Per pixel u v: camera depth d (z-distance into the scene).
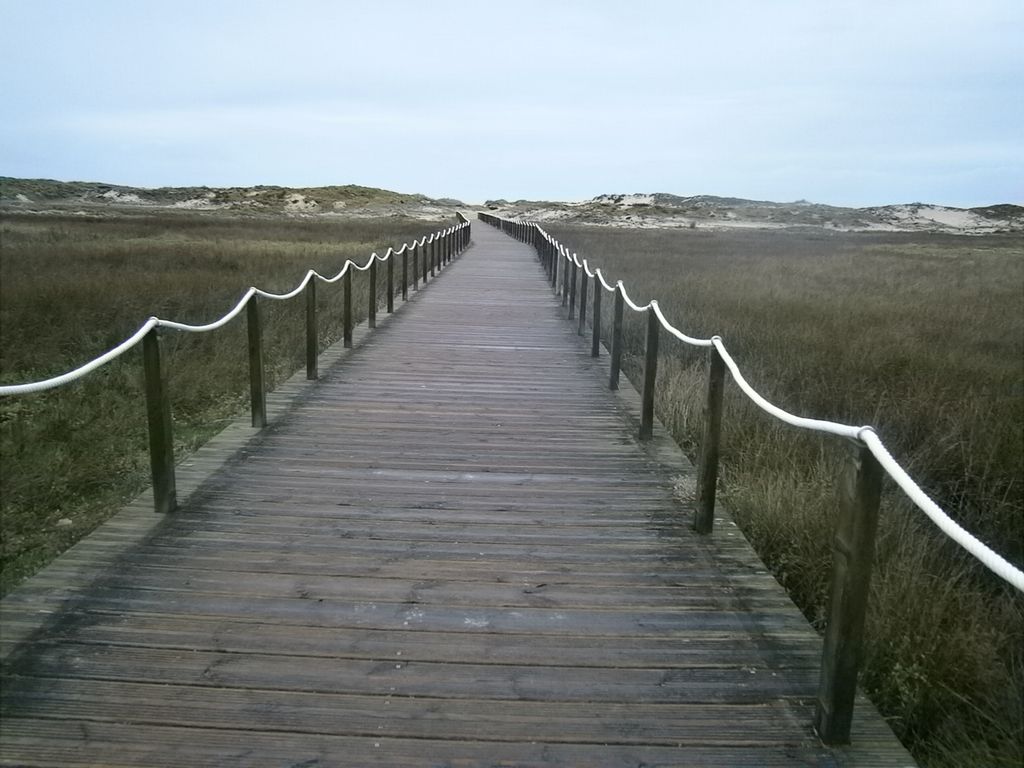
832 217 121.06
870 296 17.00
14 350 9.48
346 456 6.11
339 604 3.85
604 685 3.25
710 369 4.67
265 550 4.42
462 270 22.69
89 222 40.62
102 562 4.21
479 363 9.77
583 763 2.79
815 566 4.55
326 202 113.38
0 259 18.27
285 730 2.92
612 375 8.50
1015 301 16.47
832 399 8.35
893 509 5.36
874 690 3.60
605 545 4.62
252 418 6.75
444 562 4.35
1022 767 2.97
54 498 5.68
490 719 3.01
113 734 2.87
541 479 5.73
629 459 6.23
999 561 2.10
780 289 17.64
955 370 9.54
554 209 124.81
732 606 3.93
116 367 9.02
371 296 12.16
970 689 3.60
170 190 124.06
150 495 5.18
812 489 5.48
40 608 3.73
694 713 3.08
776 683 3.29
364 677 3.25
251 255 21.88
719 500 5.70
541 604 3.91
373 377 8.86
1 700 3.05
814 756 2.86
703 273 21.36
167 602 3.81
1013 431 7.14
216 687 3.16
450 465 5.97
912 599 4.01
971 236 73.69
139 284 14.19
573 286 13.46
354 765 2.75
